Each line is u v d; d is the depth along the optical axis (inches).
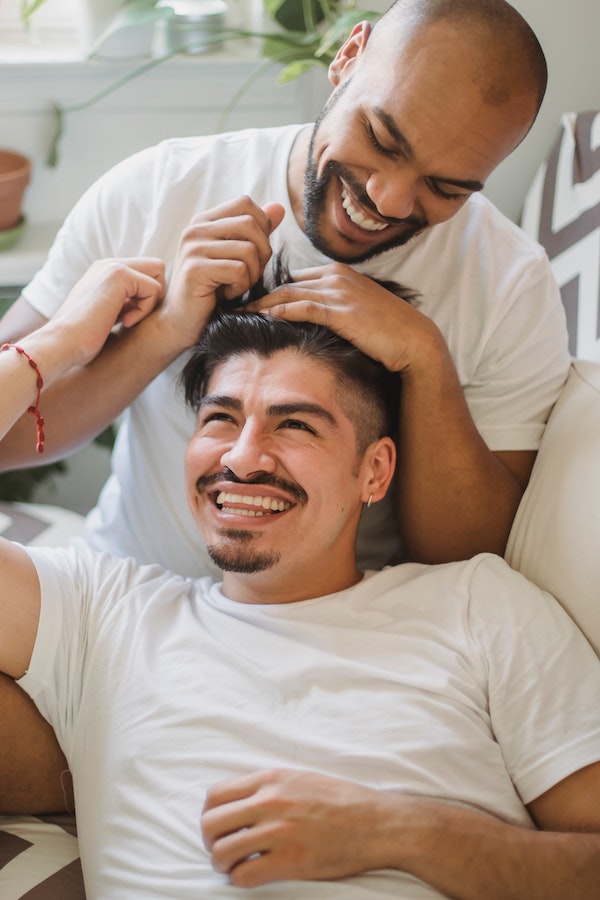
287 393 48.0
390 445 51.3
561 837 41.7
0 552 48.6
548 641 47.2
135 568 52.3
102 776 45.6
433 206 49.2
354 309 49.8
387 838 40.4
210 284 50.3
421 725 44.5
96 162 77.5
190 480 49.6
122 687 46.9
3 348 50.0
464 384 56.8
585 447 52.1
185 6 74.4
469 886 40.4
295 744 44.1
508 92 45.7
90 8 71.7
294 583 49.6
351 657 47.2
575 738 44.3
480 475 53.9
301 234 55.1
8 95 73.3
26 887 45.8
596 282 65.9
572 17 75.4
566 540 50.6
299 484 47.4
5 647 48.1
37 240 76.5
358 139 47.4
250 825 40.5
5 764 49.3
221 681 46.3
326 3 71.2
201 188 56.7
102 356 54.4
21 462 56.9
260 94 76.4
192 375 52.8
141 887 42.3
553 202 71.6
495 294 55.3
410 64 45.4
